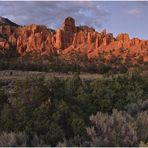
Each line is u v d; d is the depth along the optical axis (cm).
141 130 899
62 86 1216
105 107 1355
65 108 973
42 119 937
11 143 775
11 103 1080
